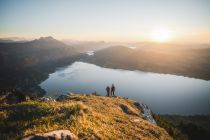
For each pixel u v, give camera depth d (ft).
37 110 63.16
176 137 101.96
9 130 50.29
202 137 160.56
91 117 66.90
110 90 168.55
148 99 584.81
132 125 78.64
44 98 103.09
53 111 62.49
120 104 119.03
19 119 58.39
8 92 95.55
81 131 51.83
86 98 111.34
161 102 552.41
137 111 123.24
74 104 72.33
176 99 583.58
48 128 48.75
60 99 109.29
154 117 133.08
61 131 46.75
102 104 103.14
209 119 380.99
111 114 87.10
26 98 96.37
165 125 119.24
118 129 67.15
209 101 558.56
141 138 65.41
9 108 68.23
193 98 593.83
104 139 52.95
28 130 47.01
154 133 78.33
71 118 57.67
